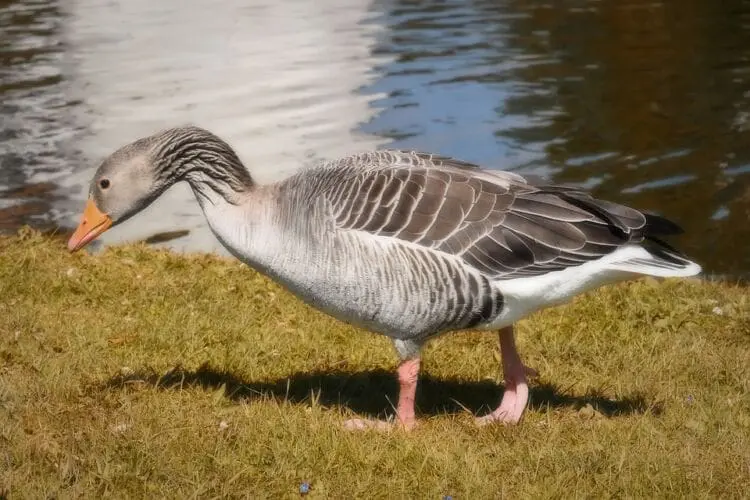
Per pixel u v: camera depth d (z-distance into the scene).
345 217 6.85
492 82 21.12
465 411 7.73
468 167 7.50
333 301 7.06
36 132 17.89
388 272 6.84
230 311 9.76
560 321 9.70
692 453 6.79
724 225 14.09
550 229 7.01
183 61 23.03
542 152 16.92
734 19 26.56
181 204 15.21
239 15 28.42
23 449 6.55
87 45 24.69
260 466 6.59
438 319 7.01
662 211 14.59
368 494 6.28
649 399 7.95
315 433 6.98
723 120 18.62
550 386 8.32
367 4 29.89
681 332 9.54
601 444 6.95
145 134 17.61
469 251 6.91
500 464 6.72
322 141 17.12
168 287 10.39
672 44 24.17
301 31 26.25
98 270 10.87
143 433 6.79
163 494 6.16
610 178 15.85
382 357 8.91
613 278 7.15
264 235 7.13
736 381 8.24
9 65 22.73
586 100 19.83
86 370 8.19
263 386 8.27
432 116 18.72
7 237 12.19
